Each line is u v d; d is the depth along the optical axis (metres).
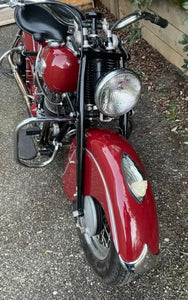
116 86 1.54
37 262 2.17
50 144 2.42
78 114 1.72
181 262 2.09
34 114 2.48
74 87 1.99
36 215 2.44
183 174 2.58
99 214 1.80
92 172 1.73
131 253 1.52
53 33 1.97
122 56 1.71
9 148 2.95
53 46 1.96
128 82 1.55
